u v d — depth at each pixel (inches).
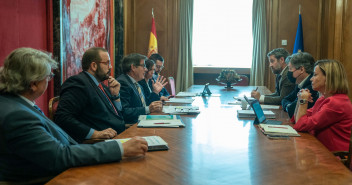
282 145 73.4
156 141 71.2
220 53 310.7
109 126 100.0
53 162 54.3
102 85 112.0
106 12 245.3
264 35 292.7
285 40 292.7
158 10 305.3
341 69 89.7
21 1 138.1
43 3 157.6
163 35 306.8
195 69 310.0
